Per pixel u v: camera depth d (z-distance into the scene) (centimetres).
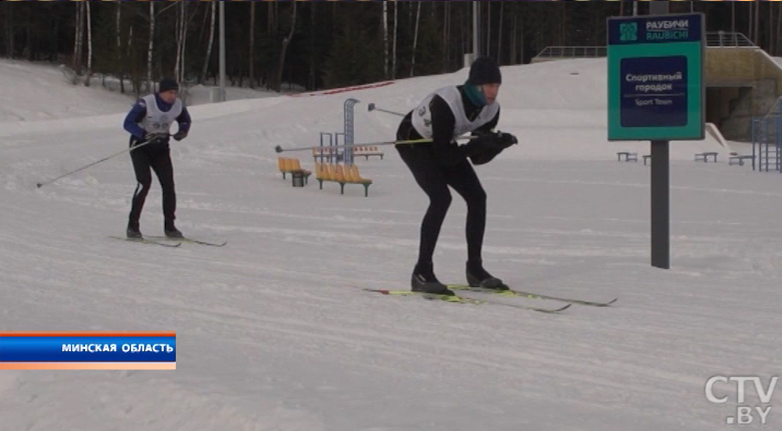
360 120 3462
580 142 3309
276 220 1323
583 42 7106
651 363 486
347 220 1339
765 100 4322
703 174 2430
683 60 835
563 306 650
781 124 2884
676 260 898
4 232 1039
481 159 668
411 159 679
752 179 2244
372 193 1881
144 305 641
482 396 417
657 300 680
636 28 854
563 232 1195
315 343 532
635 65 856
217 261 870
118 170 2047
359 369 467
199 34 5803
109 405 396
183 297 673
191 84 5484
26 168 1917
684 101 836
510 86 4100
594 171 2467
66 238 1016
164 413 382
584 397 422
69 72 5066
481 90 632
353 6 6009
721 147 3384
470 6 7381
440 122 637
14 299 648
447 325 583
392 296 684
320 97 3925
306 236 1112
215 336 545
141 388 407
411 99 3797
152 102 1000
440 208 677
